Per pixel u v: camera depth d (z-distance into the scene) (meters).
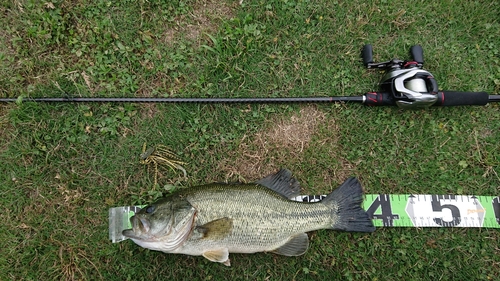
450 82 0.61
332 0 0.62
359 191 0.53
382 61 0.61
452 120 0.60
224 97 0.59
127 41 0.60
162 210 0.47
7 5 0.60
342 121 0.60
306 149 0.59
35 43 0.59
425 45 0.62
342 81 0.60
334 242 0.57
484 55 0.61
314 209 0.51
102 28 0.60
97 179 0.57
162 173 0.58
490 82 0.61
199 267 0.56
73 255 0.56
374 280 0.56
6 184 0.57
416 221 0.57
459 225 0.57
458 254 0.57
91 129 0.58
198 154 0.58
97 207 0.57
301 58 0.61
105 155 0.58
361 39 0.61
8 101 0.57
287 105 0.60
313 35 0.61
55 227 0.56
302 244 0.52
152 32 0.60
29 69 0.59
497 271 0.56
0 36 0.60
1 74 0.59
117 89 0.59
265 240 0.50
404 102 0.54
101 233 0.56
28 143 0.57
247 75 0.60
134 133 0.58
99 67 0.59
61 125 0.58
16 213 0.56
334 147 0.59
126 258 0.56
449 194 0.58
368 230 0.52
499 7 0.62
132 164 0.58
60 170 0.57
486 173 0.59
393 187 0.58
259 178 0.58
